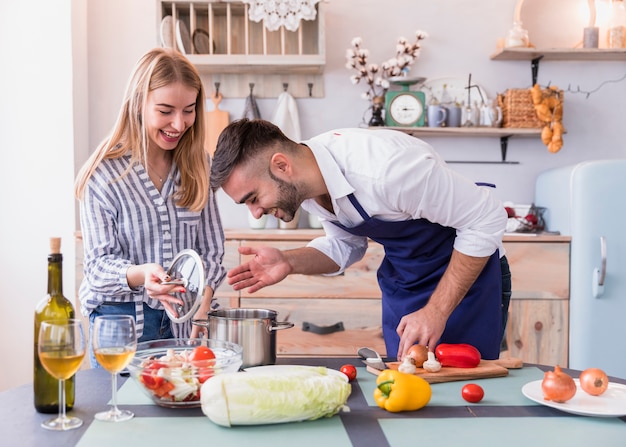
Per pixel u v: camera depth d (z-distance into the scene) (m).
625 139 3.67
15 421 1.23
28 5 3.38
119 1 3.59
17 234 3.45
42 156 3.43
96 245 1.90
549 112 3.45
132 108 1.93
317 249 1.99
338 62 3.64
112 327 1.21
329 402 1.24
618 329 3.14
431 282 1.92
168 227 2.00
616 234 3.13
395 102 3.45
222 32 3.59
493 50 3.66
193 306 1.56
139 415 1.27
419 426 1.23
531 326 3.18
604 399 1.37
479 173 3.69
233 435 1.17
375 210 1.76
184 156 2.02
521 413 1.30
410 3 3.64
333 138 1.79
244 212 3.68
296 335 3.15
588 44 3.51
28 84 3.40
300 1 3.33
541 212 3.44
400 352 1.72
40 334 1.17
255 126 1.68
